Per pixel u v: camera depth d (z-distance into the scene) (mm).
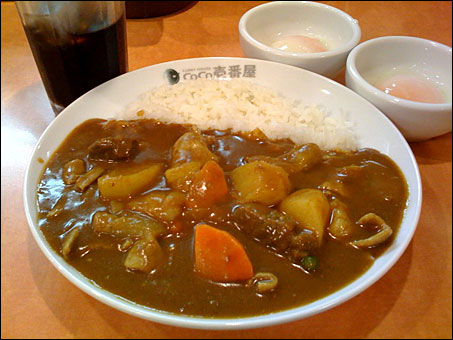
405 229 274
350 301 273
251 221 269
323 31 453
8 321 260
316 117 369
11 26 492
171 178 300
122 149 314
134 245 261
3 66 441
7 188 330
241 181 297
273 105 378
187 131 353
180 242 269
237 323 222
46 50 323
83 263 257
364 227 278
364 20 527
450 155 373
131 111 362
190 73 395
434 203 332
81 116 349
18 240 300
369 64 398
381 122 342
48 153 321
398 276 286
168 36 489
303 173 313
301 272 255
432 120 336
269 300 242
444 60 388
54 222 277
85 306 268
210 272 252
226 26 511
